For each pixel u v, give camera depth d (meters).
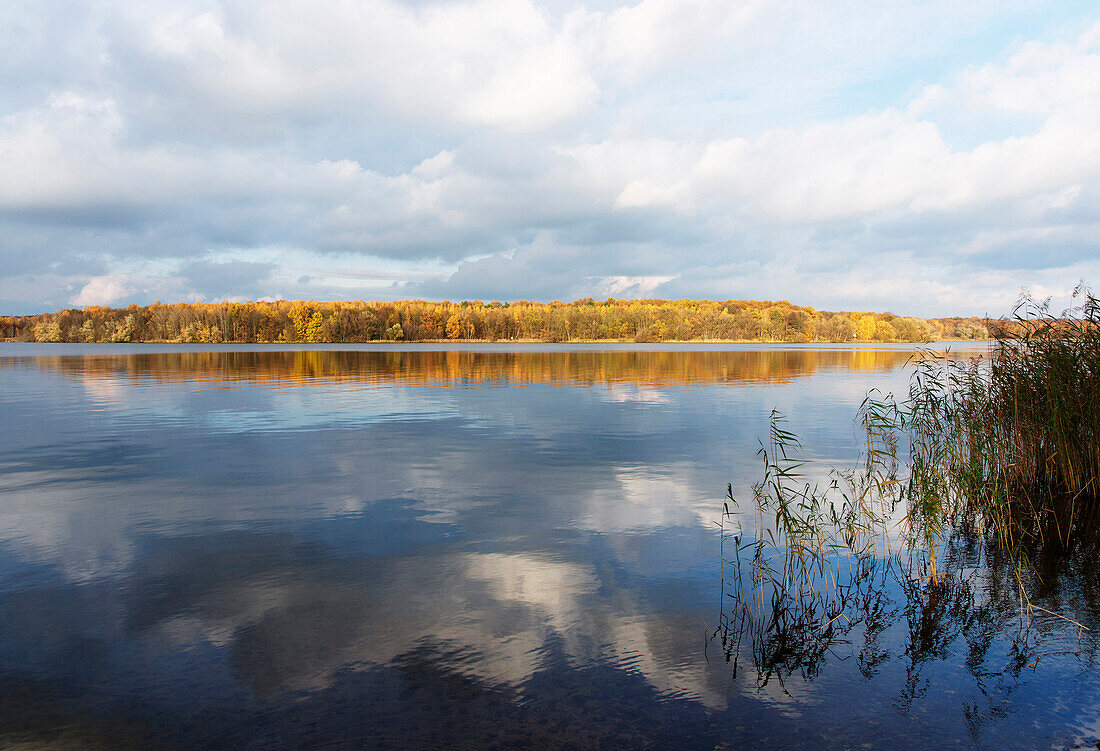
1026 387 9.39
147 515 8.13
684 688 4.18
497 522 7.84
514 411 18.95
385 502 8.77
